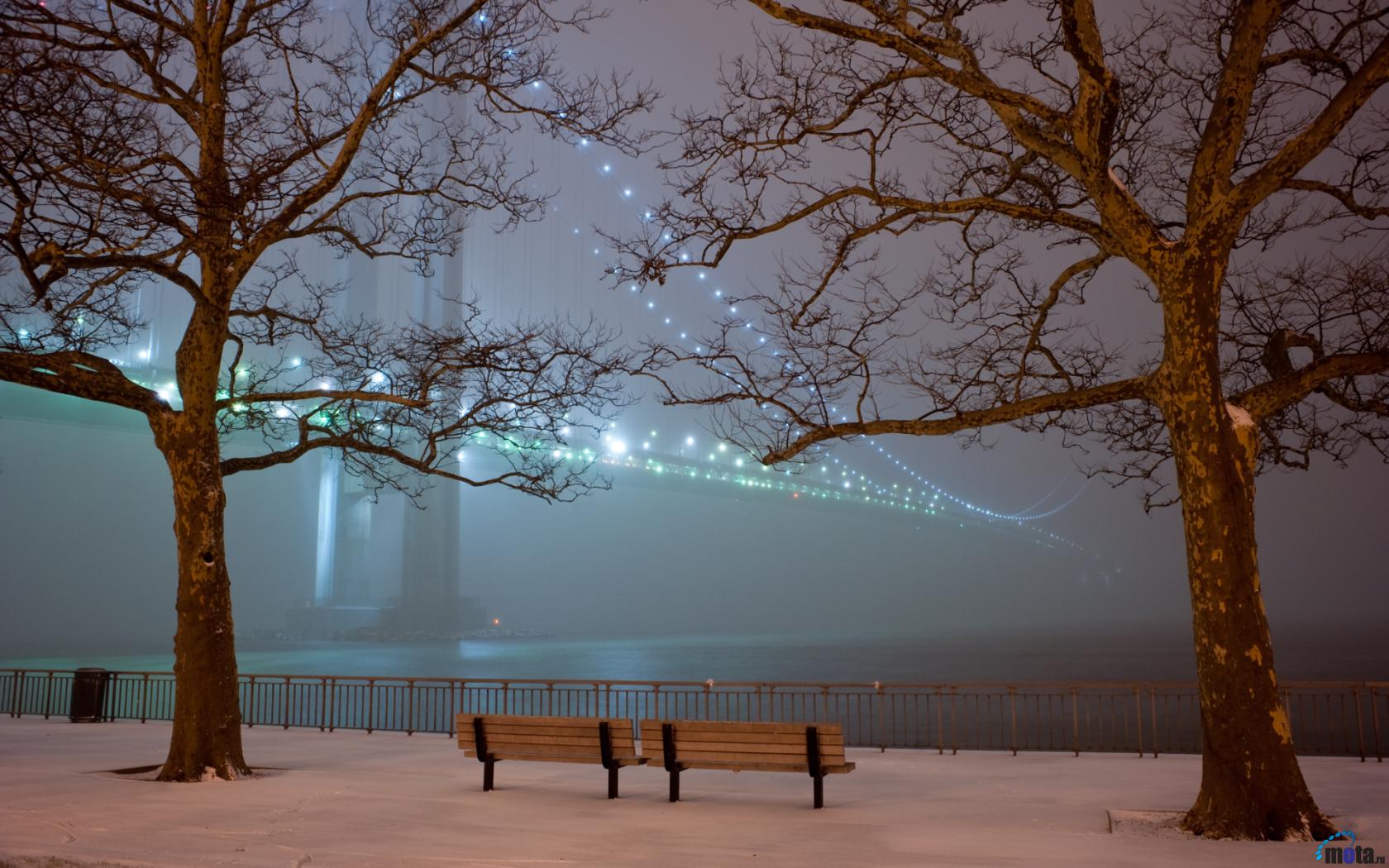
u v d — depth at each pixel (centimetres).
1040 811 878
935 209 960
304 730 1594
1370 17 893
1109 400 914
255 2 1196
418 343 1427
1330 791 960
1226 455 820
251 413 1437
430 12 1247
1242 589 803
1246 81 829
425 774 1116
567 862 682
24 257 897
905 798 960
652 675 5622
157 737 1489
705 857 696
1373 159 945
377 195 1304
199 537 1112
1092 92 848
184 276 1077
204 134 1130
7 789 1005
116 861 689
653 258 1069
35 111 888
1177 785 1022
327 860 693
